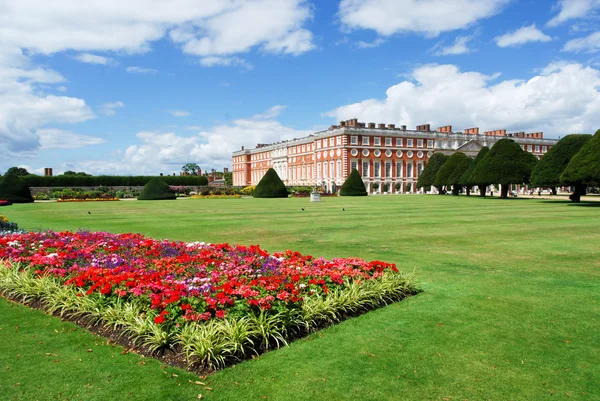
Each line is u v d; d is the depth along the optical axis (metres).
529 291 9.26
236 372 5.70
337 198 60.88
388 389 5.27
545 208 35.16
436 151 96.44
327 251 14.23
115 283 7.76
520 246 15.08
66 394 5.19
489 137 102.81
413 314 7.86
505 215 27.86
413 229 20.11
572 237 17.27
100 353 6.29
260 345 6.43
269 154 124.31
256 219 25.69
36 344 6.62
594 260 12.59
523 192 95.00
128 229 20.72
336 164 90.75
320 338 6.79
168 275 8.59
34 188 78.12
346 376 5.58
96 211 33.50
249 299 6.83
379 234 18.39
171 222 24.03
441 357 6.11
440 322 7.44
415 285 9.58
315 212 31.25
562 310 8.01
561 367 5.80
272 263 9.56
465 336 6.83
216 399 5.08
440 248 14.72
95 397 5.12
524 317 7.65
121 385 5.39
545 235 17.88
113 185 91.06
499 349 6.35
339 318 7.60
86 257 10.49
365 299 8.22
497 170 57.72
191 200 56.75
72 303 7.77
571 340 6.65
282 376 5.59
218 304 6.78
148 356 6.18
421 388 5.29
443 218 25.72
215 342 6.00
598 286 9.66
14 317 7.85
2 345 6.59
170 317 6.54
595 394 5.14
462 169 68.19
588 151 40.84
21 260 10.46
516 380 5.47
